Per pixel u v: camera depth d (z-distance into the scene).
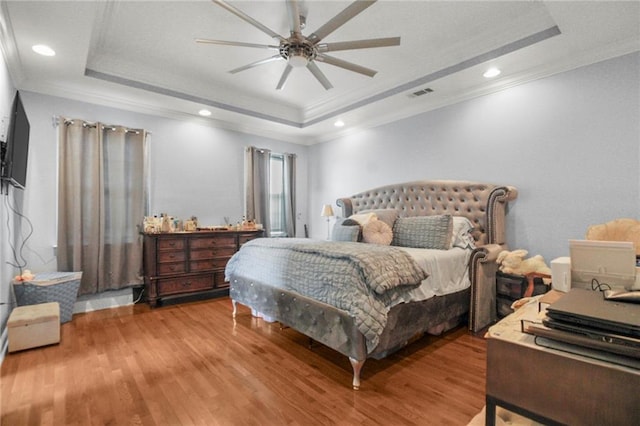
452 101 3.77
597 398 0.77
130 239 3.85
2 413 1.70
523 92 3.19
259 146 5.27
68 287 3.18
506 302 2.98
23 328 2.48
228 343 2.67
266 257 2.90
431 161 4.00
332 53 3.21
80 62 2.91
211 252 4.10
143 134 3.95
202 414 1.71
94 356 2.41
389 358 2.37
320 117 4.79
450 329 2.95
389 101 3.97
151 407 1.76
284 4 2.47
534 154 3.11
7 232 2.74
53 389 1.94
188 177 4.46
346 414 1.70
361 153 4.96
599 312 0.87
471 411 1.72
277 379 2.07
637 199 2.54
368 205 4.66
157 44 3.06
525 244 3.18
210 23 2.72
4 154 2.33
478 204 3.43
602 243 1.38
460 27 2.78
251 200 5.00
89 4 2.12
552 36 2.53
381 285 1.96
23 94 3.27
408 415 1.69
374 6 2.49
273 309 2.72
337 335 2.06
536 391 0.86
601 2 2.10
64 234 3.39
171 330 2.97
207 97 4.09
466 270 3.01
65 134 3.42
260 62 2.57
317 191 5.82
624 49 2.59
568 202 2.90
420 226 3.31
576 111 2.84
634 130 2.55
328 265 2.23
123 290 3.84
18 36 2.46
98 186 3.59
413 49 3.16
